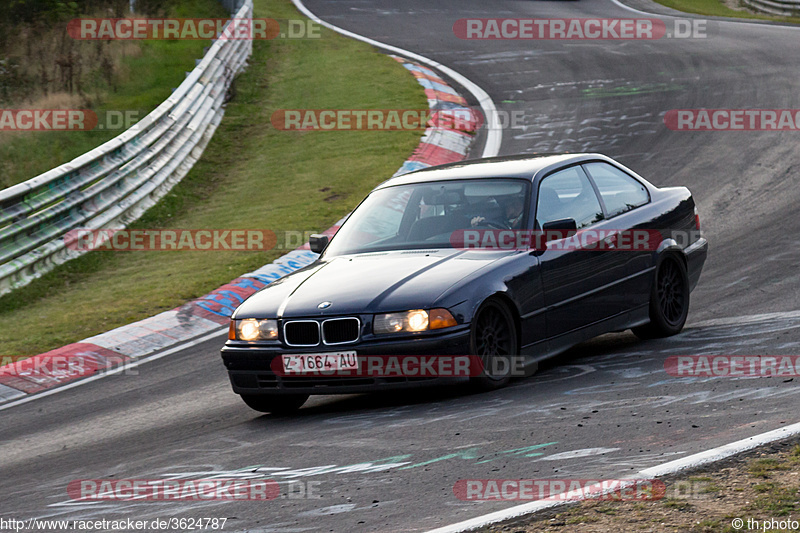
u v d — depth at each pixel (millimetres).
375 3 121125
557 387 21469
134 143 53375
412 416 20219
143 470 18938
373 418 20625
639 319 25906
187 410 24938
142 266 43781
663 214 27172
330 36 98375
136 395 27266
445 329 20359
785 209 42625
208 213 52406
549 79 78312
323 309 20750
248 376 21609
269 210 50938
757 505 13016
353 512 14492
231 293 37406
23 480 19719
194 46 90562
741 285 32375
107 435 23266
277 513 14812
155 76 79562
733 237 39625
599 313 24469
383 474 16281
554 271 23047
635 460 15602
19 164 56500
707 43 89812
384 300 20672
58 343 33094
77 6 90750
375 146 61281
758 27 100625
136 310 36094
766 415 17484
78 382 29500
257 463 18094
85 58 79562
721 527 12367
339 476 16469
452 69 83000
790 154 51688
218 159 63344
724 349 23969
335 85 78188
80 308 37406
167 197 55094
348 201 50688
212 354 31109
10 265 40969
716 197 46094
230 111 72938
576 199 24828
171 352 31875
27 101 69438
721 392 19609
